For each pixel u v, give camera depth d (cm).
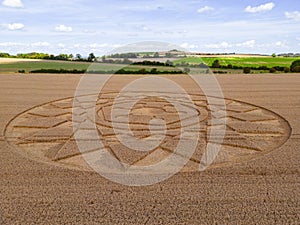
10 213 579
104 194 654
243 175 747
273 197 640
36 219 560
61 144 962
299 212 584
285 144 959
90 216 571
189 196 647
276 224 548
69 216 570
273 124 1189
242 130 1080
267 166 796
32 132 1081
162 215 577
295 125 1158
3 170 772
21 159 846
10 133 1075
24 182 708
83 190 671
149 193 661
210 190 672
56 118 1251
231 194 654
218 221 557
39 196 643
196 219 564
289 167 788
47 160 842
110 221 557
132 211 589
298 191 664
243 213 582
